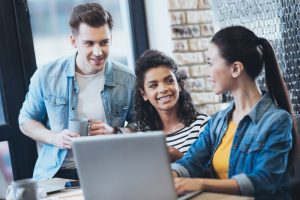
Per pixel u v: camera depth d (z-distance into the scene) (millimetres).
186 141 2242
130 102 2715
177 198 1408
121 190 1397
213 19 3277
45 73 2621
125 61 3375
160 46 3268
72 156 2561
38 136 2539
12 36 2900
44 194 1879
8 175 2943
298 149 1735
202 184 1546
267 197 1618
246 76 1729
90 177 1438
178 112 2322
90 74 2627
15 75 2908
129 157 1362
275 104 1748
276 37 2928
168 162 1316
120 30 3350
